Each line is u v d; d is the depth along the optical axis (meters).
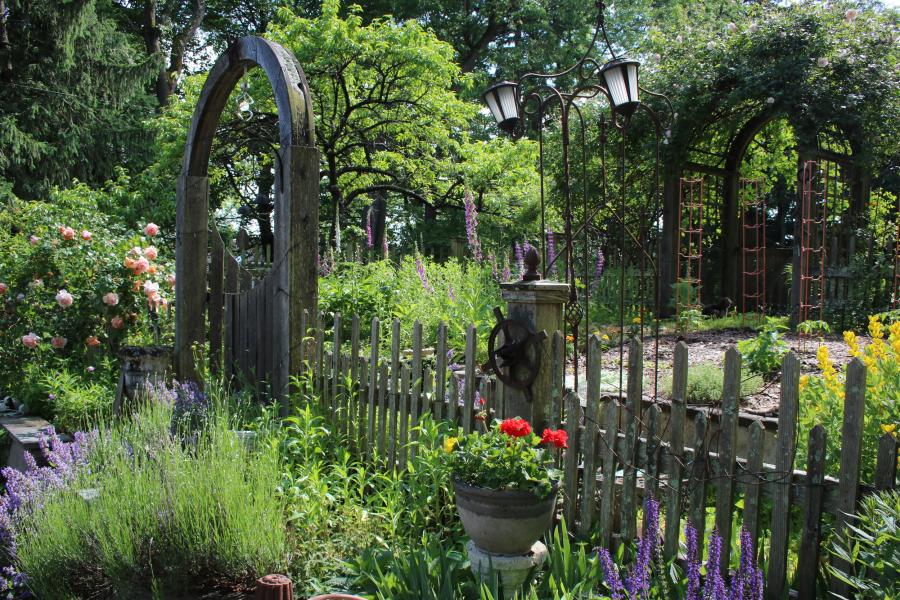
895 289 8.75
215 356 6.12
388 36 13.65
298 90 4.70
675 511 2.51
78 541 2.85
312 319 4.75
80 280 6.46
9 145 16.47
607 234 11.96
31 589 2.89
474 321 5.99
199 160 5.97
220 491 2.88
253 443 3.72
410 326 6.07
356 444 3.99
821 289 8.94
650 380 5.20
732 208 12.26
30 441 4.73
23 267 6.38
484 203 16.06
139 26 22.11
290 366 4.67
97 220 7.25
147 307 6.52
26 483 3.30
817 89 9.26
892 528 1.87
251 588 2.76
